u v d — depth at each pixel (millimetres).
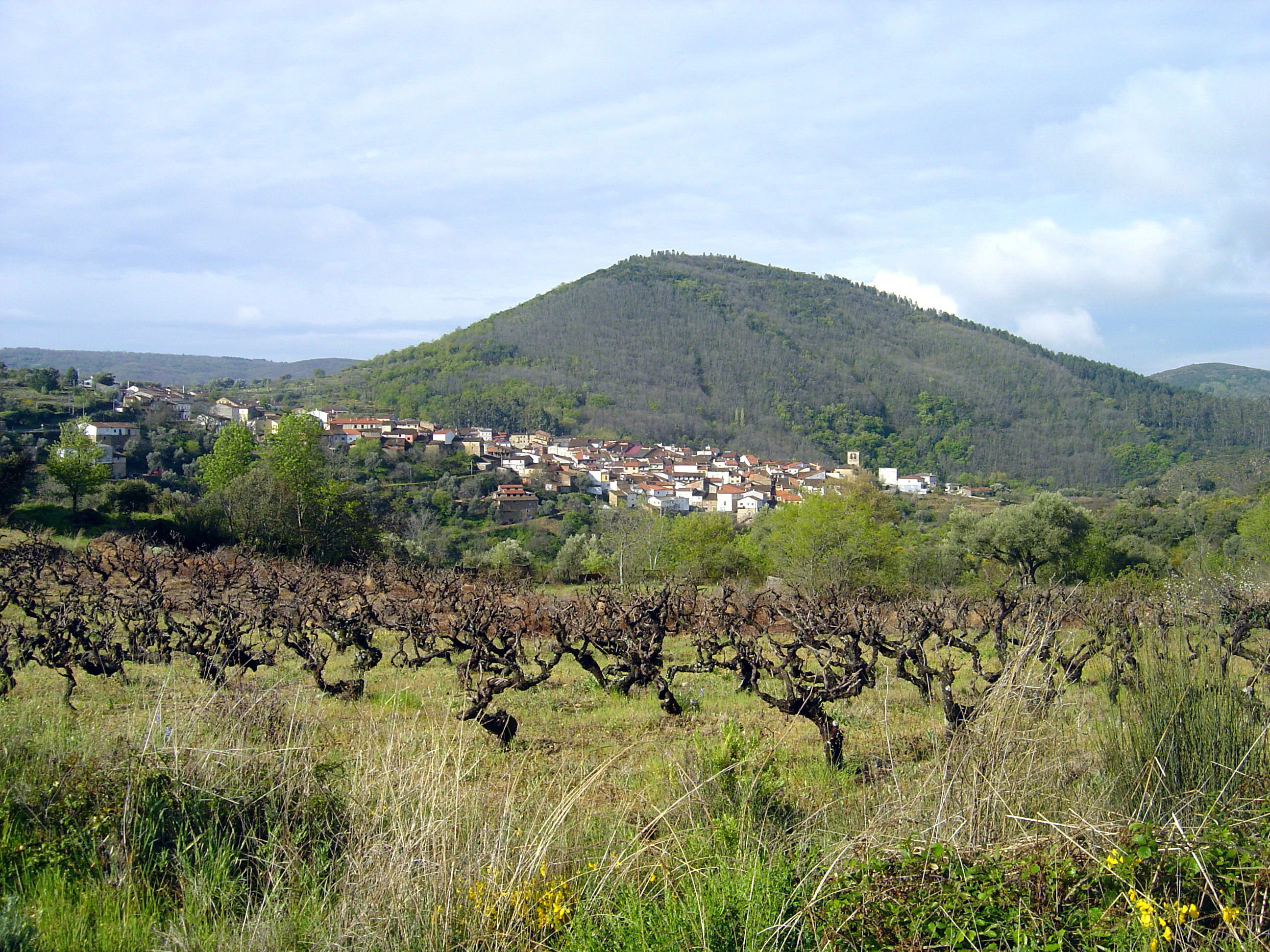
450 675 15914
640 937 3793
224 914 4234
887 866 3811
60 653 12406
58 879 4371
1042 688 5453
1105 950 3260
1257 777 4762
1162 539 46406
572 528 72875
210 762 5621
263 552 40844
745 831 5133
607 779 7605
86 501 47188
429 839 4625
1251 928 3250
